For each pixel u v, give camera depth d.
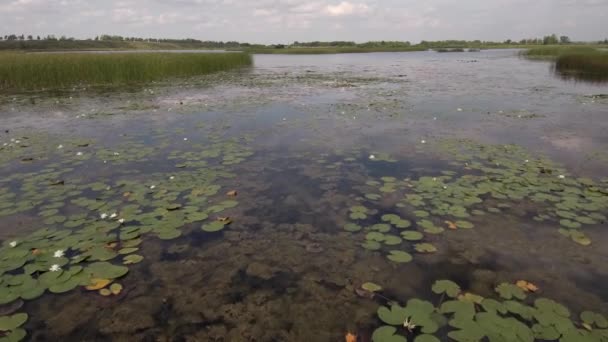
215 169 5.09
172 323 2.38
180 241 3.31
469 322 2.31
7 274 2.82
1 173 4.97
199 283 2.76
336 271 2.88
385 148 5.99
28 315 2.43
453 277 2.79
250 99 11.45
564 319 2.33
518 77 17.75
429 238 3.32
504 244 3.21
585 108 9.27
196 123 7.98
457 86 14.39
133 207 3.93
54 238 3.33
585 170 4.89
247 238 3.36
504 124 7.59
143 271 2.89
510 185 4.39
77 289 2.68
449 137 6.59
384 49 68.50
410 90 13.34
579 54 21.39
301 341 2.23
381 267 2.92
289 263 2.99
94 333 2.30
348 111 9.21
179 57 22.14
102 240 3.31
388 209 3.88
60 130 7.43
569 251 3.09
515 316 2.37
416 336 2.22
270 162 5.38
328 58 45.53
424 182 4.52
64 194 4.27
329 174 4.89
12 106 10.38
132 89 14.26
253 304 2.54
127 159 5.53
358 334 2.27
